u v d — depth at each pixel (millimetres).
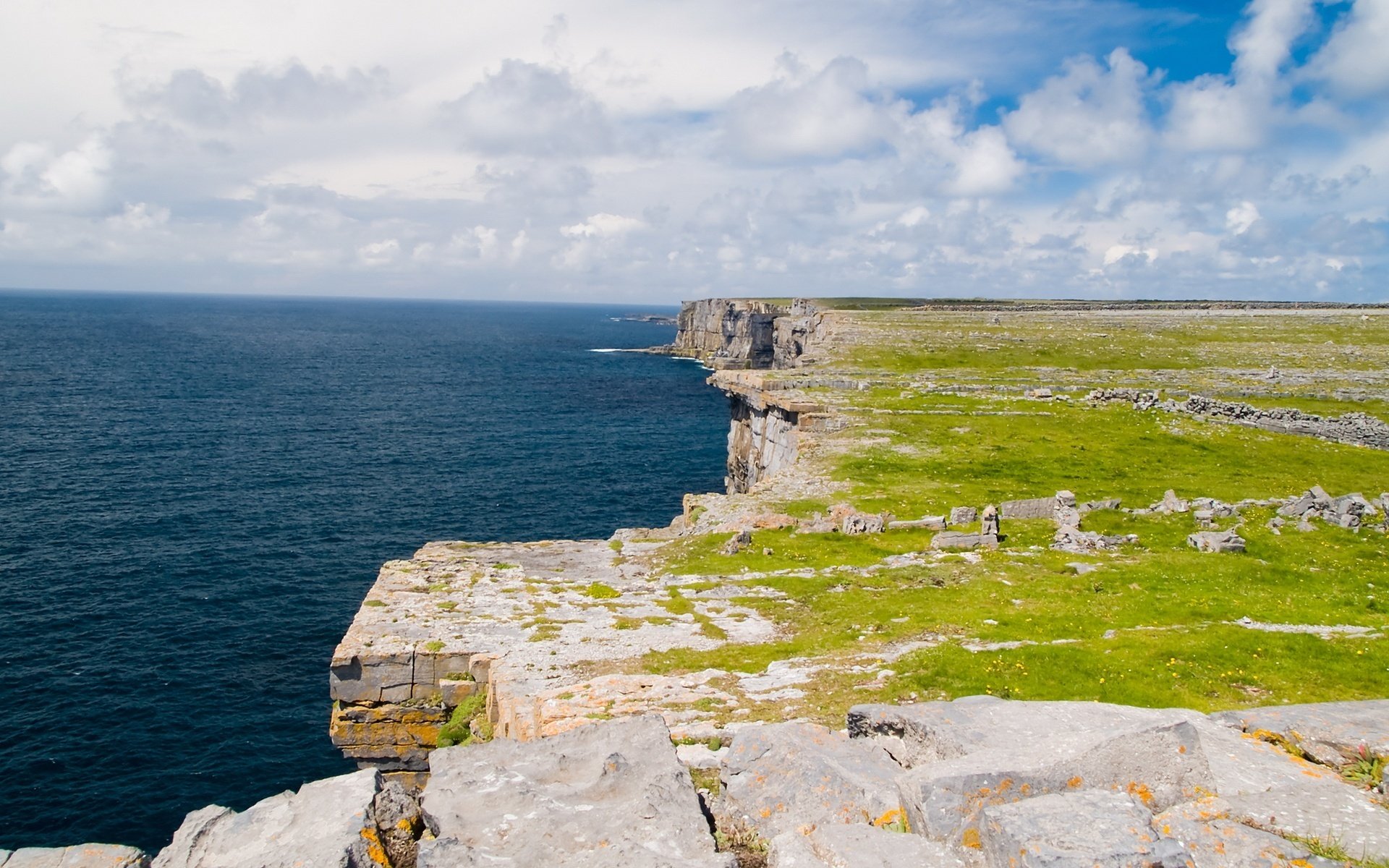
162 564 56500
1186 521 40469
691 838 9258
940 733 11539
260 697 40656
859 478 51438
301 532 65000
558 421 123375
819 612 28312
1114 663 20391
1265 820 9016
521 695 21297
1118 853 7637
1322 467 53906
